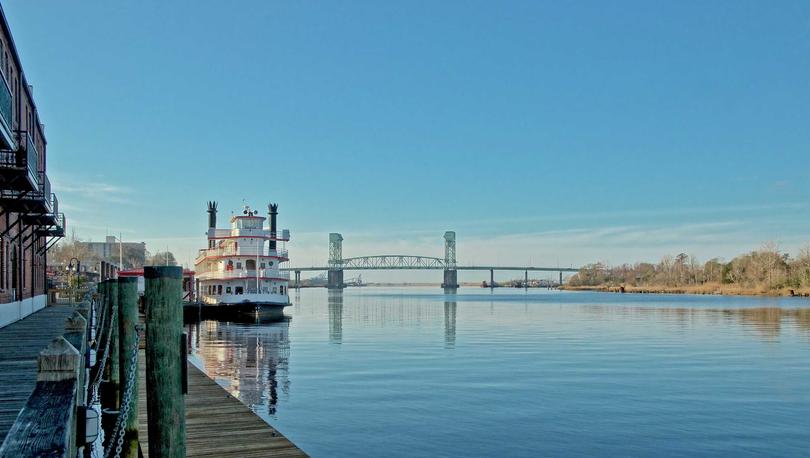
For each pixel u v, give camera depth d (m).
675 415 20.75
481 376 28.91
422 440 17.73
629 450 16.88
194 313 62.59
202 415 15.02
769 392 24.92
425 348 42.16
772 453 16.62
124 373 11.19
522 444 17.38
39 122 40.72
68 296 60.66
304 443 17.41
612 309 108.00
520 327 63.88
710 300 152.00
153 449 6.59
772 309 103.06
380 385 26.41
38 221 33.41
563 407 21.97
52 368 4.79
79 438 6.09
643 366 32.38
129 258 166.88
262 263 67.69
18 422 3.87
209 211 85.06
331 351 40.03
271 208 76.44
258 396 23.94
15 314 29.91
